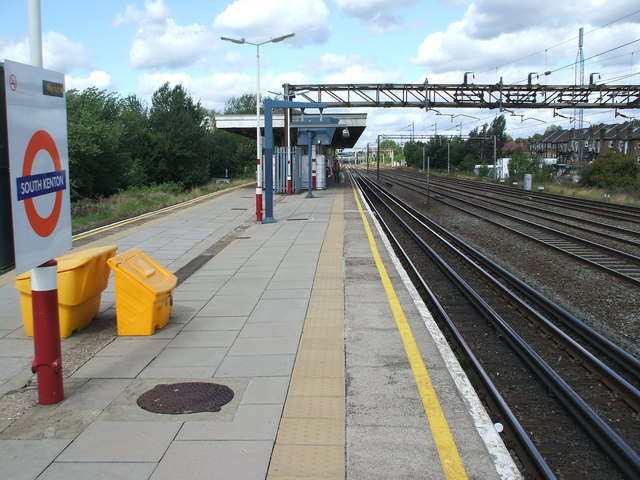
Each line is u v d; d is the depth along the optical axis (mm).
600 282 11086
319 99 32781
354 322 6602
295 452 3629
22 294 6164
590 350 7293
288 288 8461
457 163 88438
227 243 13539
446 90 32719
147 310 6164
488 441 3768
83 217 19344
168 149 43781
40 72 4062
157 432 3912
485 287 10945
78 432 3926
